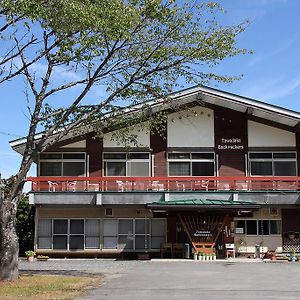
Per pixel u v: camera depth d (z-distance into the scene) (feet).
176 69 58.80
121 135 69.87
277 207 96.07
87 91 56.70
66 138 100.89
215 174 102.53
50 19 47.73
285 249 98.37
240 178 96.63
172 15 55.11
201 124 104.06
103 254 98.53
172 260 87.61
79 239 98.89
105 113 61.46
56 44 53.36
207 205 87.30
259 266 74.38
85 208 99.35
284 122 102.89
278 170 102.89
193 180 97.09
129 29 52.54
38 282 52.54
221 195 94.43
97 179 95.96
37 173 102.06
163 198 94.22
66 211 99.60
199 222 90.22
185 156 103.09
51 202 95.14
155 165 102.37
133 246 98.84
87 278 56.90
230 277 57.88
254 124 104.12
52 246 98.68
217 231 89.76
